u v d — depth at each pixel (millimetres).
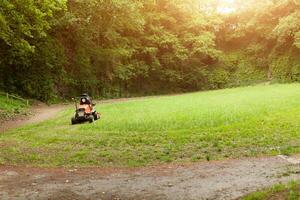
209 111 25062
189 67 63812
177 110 26906
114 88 53094
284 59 61812
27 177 11531
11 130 21844
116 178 11172
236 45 70688
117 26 52156
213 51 62594
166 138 16969
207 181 10391
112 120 22938
